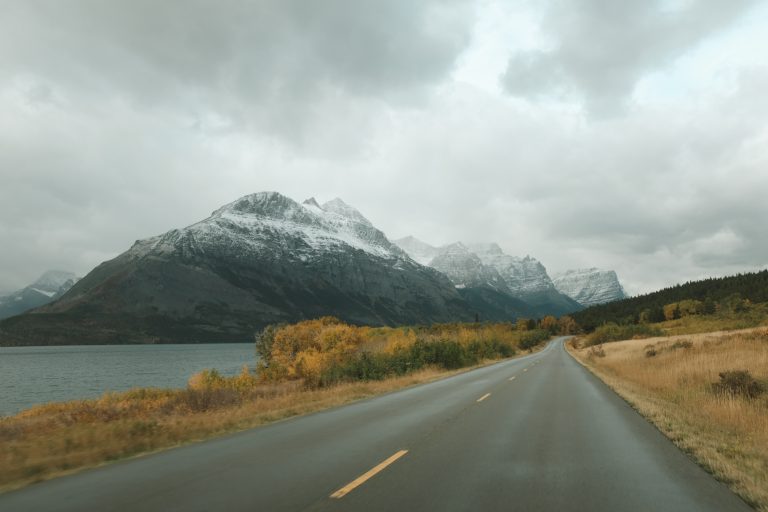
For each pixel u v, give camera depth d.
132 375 80.44
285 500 5.83
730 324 89.56
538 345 113.12
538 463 7.82
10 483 6.89
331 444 9.38
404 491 6.23
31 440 10.11
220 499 5.86
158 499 5.88
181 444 9.75
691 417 12.15
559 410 14.43
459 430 10.98
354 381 29.47
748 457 8.07
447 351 41.47
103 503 5.76
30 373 85.69
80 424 12.66
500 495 6.10
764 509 5.57
